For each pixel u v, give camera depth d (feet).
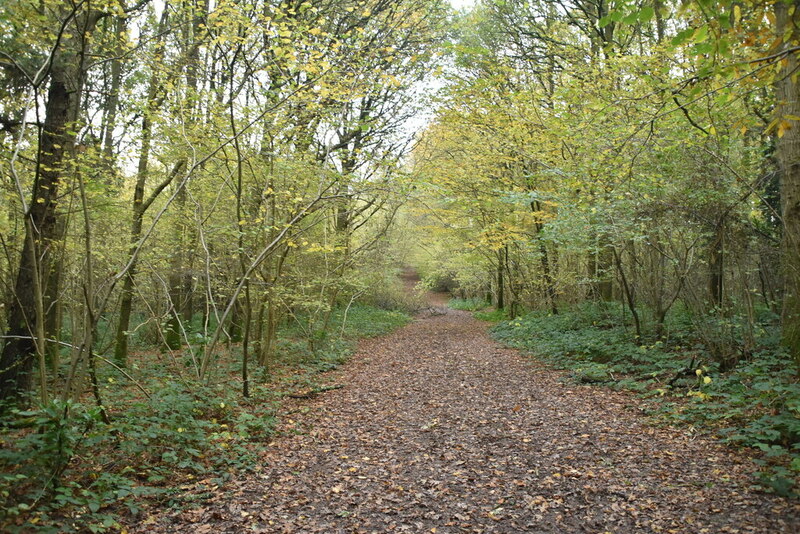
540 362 37.29
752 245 25.26
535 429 21.43
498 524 13.41
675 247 28.22
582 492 14.84
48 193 21.75
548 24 47.57
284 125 26.99
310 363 40.40
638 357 30.19
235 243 33.04
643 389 25.07
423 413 25.64
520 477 16.40
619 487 14.92
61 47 21.62
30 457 13.17
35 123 16.37
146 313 44.93
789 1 12.50
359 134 40.68
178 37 28.84
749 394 20.17
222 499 15.38
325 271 43.01
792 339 21.65
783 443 15.75
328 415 25.77
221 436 20.02
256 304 37.70
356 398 29.68
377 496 15.61
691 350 29.37
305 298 40.09
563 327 45.62
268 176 28.22
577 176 32.27
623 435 19.51
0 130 22.53
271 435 21.91
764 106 27.84
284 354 41.47
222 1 21.74
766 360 22.84
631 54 32.01
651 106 27.27
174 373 32.55
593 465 16.84
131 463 17.28
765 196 30.53
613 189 31.27
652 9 12.51
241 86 26.63
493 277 81.00
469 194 42.37
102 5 22.09
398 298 95.66
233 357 40.01
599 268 44.62
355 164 33.40
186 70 29.96
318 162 32.81
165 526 13.58
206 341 26.12
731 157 31.53
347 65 24.84
